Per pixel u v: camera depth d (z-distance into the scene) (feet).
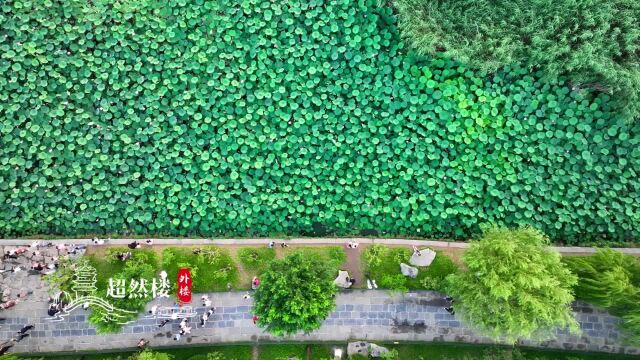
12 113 51.96
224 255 52.26
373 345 51.16
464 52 51.37
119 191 52.65
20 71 52.29
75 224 52.47
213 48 53.16
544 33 50.65
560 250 52.54
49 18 52.95
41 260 51.29
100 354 51.01
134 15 53.36
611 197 52.85
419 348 51.52
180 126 53.26
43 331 50.93
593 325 51.42
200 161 53.31
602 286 44.78
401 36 52.11
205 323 51.13
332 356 51.16
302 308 42.29
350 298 52.01
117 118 53.11
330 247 52.85
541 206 52.95
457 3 53.16
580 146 52.95
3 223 51.75
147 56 53.21
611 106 52.85
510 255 42.06
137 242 51.78
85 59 52.85
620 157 53.11
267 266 47.34
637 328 44.45
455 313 51.55
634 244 52.75
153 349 50.98
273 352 51.31
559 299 41.37
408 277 52.13
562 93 53.06
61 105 52.42
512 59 51.52
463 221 53.31
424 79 53.26
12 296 50.85
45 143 52.39
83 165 52.80
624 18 50.29
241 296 51.75
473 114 52.95
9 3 52.85
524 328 41.98
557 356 51.11
